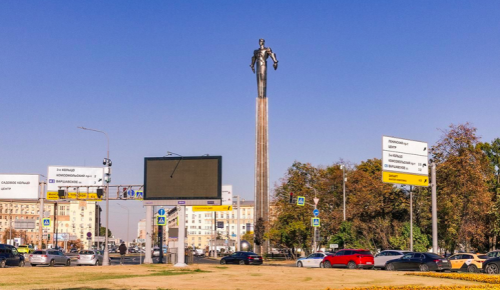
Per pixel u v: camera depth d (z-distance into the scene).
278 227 81.38
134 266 44.91
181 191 45.69
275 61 93.12
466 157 60.72
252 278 33.19
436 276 33.38
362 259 45.44
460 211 61.66
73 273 36.12
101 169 78.62
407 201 66.06
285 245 80.75
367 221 68.25
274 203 84.50
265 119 92.38
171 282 30.33
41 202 81.31
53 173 77.75
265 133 91.94
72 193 77.50
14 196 80.00
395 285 28.41
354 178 87.06
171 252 52.53
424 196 65.25
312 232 79.50
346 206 81.94
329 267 47.34
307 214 80.12
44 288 25.73
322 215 81.38
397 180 53.16
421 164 55.12
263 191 90.00
